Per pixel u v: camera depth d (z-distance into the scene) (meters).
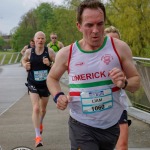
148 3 28.94
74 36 46.25
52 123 9.38
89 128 3.80
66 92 15.90
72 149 3.91
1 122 9.62
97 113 3.76
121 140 5.00
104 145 3.88
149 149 6.81
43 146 7.20
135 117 9.53
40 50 7.66
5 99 14.31
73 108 3.84
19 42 83.06
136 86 3.77
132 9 28.59
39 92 7.66
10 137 7.96
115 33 5.23
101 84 3.71
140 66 9.07
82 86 3.73
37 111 7.38
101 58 3.69
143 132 8.11
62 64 3.84
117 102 3.79
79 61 3.72
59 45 14.98
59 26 48.22
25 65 7.61
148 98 9.28
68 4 41.97
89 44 3.69
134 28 28.48
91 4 3.61
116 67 3.72
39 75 7.59
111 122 3.81
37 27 83.50
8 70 32.72
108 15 30.33
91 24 3.59
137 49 28.59
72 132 3.88
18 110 11.55
